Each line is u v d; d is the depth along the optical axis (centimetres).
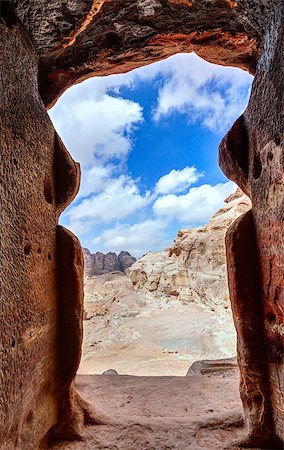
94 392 468
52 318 315
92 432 324
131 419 351
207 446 297
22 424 245
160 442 304
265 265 303
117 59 405
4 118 239
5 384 216
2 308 216
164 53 410
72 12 301
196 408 399
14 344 231
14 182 247
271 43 297
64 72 394
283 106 260
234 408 379
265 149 297
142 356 1346
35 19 289
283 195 262
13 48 267
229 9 327
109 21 337
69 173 347
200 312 2058
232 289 328
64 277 337
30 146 283
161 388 481
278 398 284
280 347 284
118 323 1961
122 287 2908
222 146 380
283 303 269
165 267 2736
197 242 2567
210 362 689
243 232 328
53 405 310
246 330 312
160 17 343
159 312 2144
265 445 291
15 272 239
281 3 275
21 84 278
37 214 290
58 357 327
